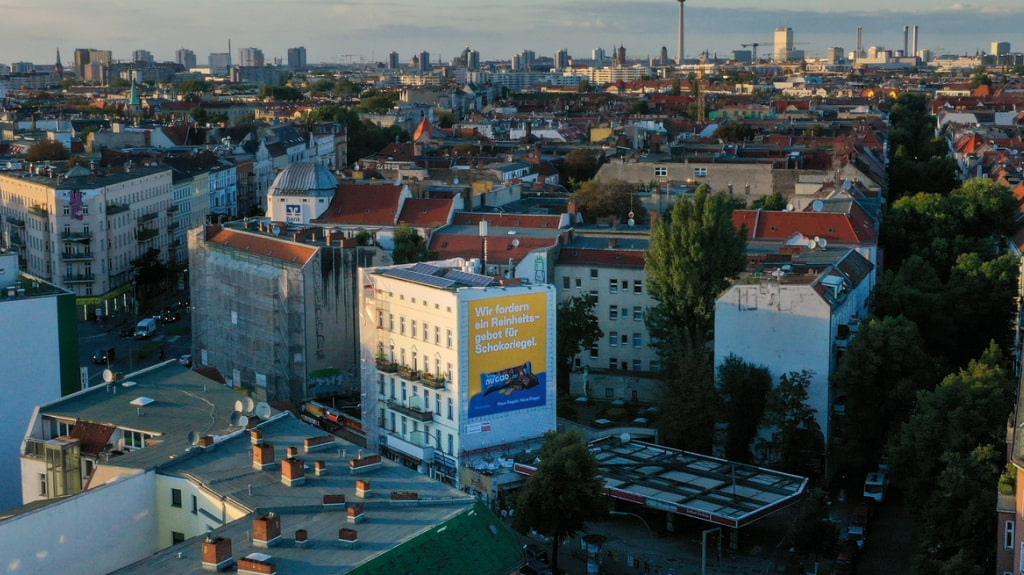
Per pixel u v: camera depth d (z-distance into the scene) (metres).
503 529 131.12
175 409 164.12
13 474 193.62
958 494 160.12
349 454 146.62
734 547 183.12
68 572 130.38
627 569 178.12
